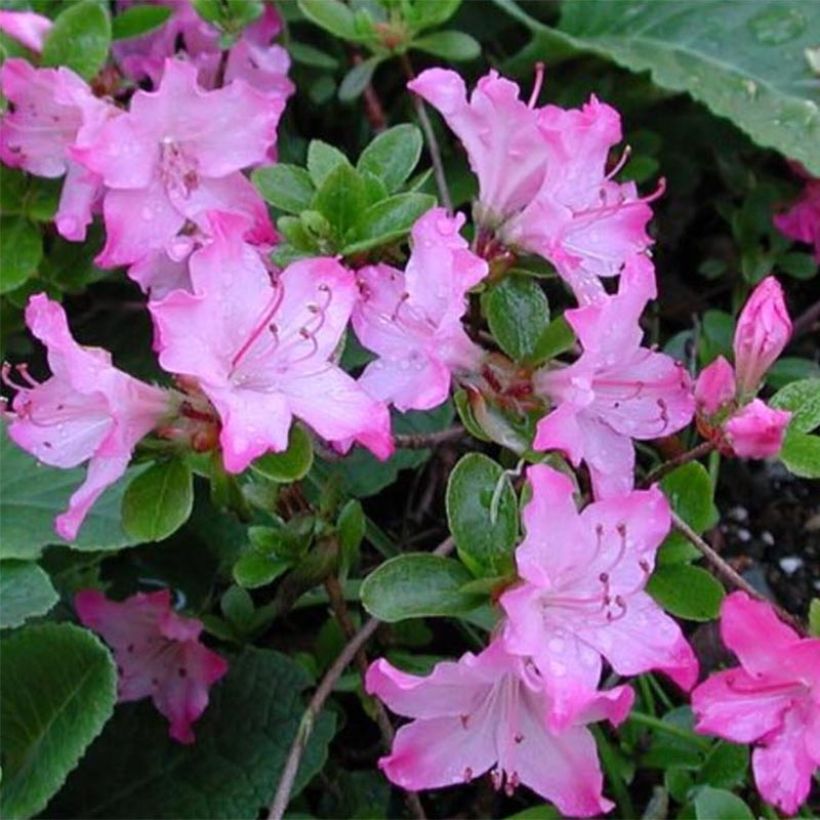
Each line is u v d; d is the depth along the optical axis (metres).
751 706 0.31
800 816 0.36
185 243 0.37
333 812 0.40
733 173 0.51
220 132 0.37
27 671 0.36
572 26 0.50
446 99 0.34
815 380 0.32
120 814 0.38
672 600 0.33
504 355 0.33
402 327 0.33
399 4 0.43
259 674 0.38
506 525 0.31
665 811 0.37
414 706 0.31
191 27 0.44
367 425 0.31
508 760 0.31
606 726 0.38
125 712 0.39
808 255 0.48
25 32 0.40
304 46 0.48
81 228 0.39
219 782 0.38
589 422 0.33
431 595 0.31
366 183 0.35
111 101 0.41
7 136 0.40
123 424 0.30
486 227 0.34
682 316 0.50
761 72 0.47
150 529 0.31
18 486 0.38
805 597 0.45
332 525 0.35
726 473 0.47
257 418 0.30
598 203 0.35
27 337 0.44
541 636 0.30
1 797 0.36
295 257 0.35
